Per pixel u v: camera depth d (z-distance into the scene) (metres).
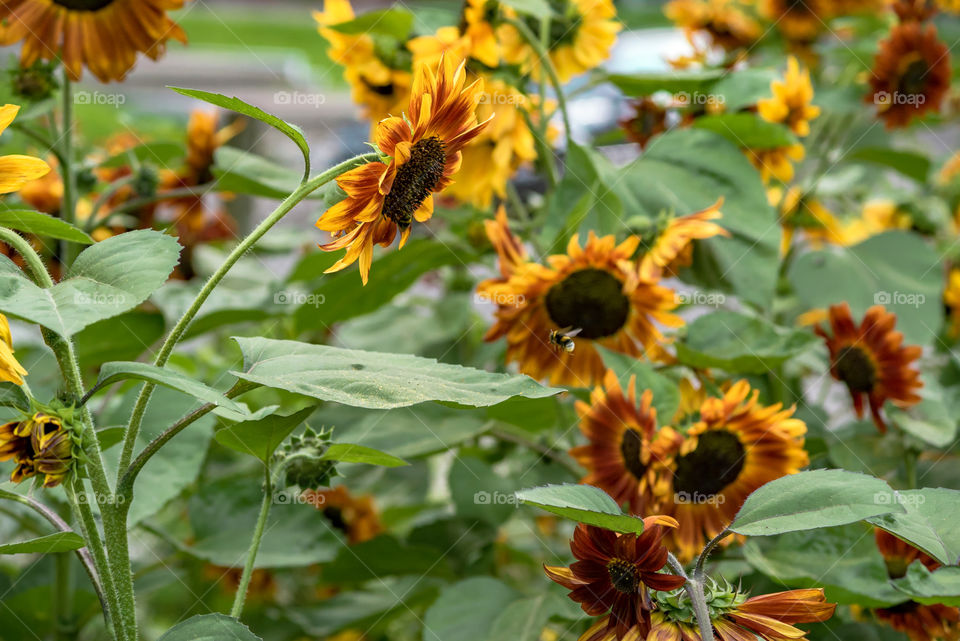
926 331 2.11
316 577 2.30
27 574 2.12
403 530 2.37
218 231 2.38
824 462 2.08
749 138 2.11
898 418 2.01
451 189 2.05
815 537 1.89
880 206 2.47
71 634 2.05
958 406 2.08
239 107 1.69
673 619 1.73
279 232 2.42
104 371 1.69
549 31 2.08
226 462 2.28
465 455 2.22
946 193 2.58
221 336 2.43
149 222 2.28
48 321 1.65
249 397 2.20
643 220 1.96
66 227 1.70
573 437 2.12
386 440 2.07
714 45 2.43
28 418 1.70
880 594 1.85
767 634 1.72
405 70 2.08
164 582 2.14
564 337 1.91
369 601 2.17
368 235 1.73
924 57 2.24
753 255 2.00
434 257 2.11
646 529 1.72
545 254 2.00
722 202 2.02
